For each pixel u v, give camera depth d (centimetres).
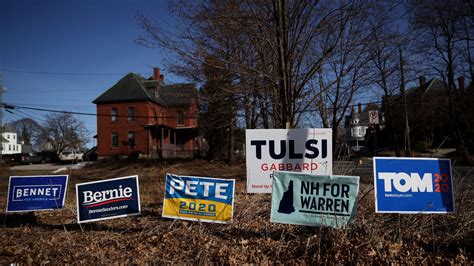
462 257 386
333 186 461
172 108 2522
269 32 767
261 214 577
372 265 386
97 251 453
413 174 456
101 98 4003
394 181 454
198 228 518
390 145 3108
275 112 823
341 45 762
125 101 3953
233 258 407
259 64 822
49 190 628
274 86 792
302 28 743
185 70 1288
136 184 550
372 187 642
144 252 447
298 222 466
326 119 1001
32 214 706
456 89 2361
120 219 620
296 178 473
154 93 4038
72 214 693
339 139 1033
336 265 386
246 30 755
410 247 425
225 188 515
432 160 459
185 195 524
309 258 410
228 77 888
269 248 443
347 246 416
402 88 1784
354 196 454
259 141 580
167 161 2644
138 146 3872
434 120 2455
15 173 2791
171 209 525
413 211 449
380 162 457
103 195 547
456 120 2344
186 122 4041
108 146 3966
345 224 451
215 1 768
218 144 2603
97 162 3180
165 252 447
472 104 2330
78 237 522
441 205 451
